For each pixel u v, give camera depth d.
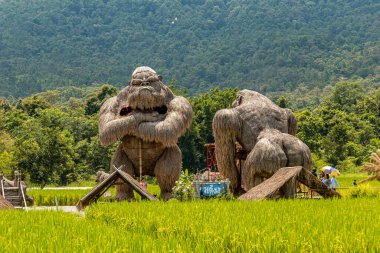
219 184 29.47
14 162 61.03
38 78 194.25
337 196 27.64
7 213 23.41
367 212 20.27
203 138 82.81
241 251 14.07
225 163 31.50
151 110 32.34
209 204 24.39
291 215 19.39
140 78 32.62
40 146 63.41
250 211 21.02
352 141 89.88
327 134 94.06
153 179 66.69
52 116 82.00
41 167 62.72
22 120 91.00
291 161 29.69
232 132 31.14
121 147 33.19
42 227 18.17
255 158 29.34
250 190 28.33
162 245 14.33
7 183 35.25
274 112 31.61
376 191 30.39
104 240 15.05
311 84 185.88
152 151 32.50
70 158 65.81
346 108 112.94
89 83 197.62
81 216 25.19
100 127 32.28
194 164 81.25
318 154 88.44
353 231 15.21
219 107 84.00
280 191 27.28
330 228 16.08
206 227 16.64
